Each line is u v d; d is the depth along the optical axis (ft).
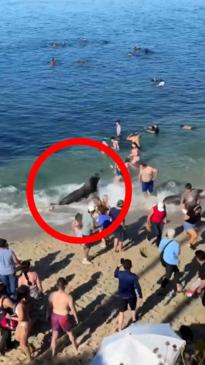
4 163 85.30
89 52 173.47
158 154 88.43
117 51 175.32
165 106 117.70
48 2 333.42
